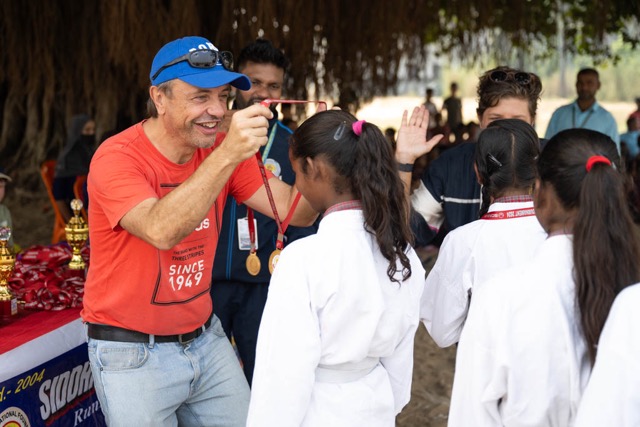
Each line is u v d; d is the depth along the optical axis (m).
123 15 7.18
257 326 3.14
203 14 7.83
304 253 1.87
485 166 2.33
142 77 7.38
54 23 8.76
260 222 3.06
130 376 2.27
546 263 1.66
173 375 2.32
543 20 10.58
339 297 1.85
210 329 2.51
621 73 31.98
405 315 2.01
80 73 9.07
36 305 2.85
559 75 29.47
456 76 32.25
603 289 1.57
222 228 3.06
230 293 3.13
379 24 8.77
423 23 9.30
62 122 10.61
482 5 9.97
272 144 3.18
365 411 1.93
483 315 1.67
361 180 1.87
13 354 2.43
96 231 2.23
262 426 1.83
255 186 2.53
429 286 2.48
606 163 1.61
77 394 2.77
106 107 9.15
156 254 2.21
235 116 1.95
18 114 10.97
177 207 1.96
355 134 1.89
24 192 10.66
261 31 7.61
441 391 4.50
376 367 2.03
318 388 1.91
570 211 1.67
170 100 2.14
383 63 8.95
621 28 9.78
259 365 1.86
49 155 10.65
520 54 10.83
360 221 1.91
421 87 32.75
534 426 1.64
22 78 9.38
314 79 8.67
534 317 1.62
